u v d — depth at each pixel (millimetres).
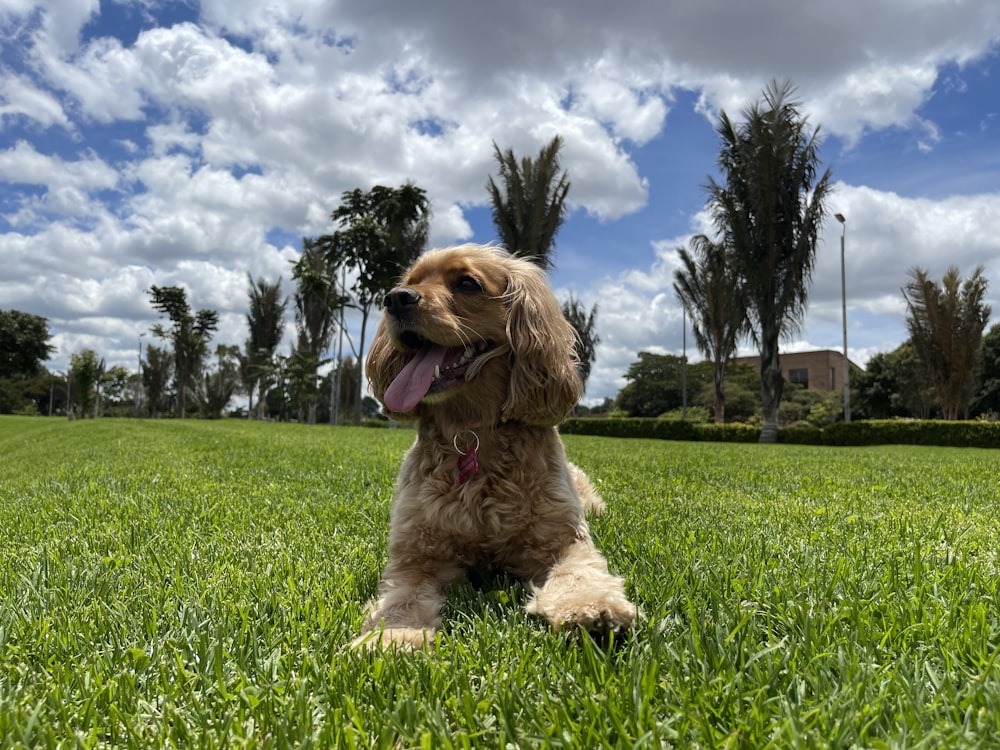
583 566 668
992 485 1552
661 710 427
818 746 360
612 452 2977
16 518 1153
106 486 1533
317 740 394
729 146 6355
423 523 737
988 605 593
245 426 6250
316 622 585
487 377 764
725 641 512
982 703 414
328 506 1216
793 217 6219
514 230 7883
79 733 424
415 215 9266
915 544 826
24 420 11352
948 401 7277
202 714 440
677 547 844
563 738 384
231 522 1072
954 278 7109
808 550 816
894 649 506
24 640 561
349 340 9625
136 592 687
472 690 463
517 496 732
